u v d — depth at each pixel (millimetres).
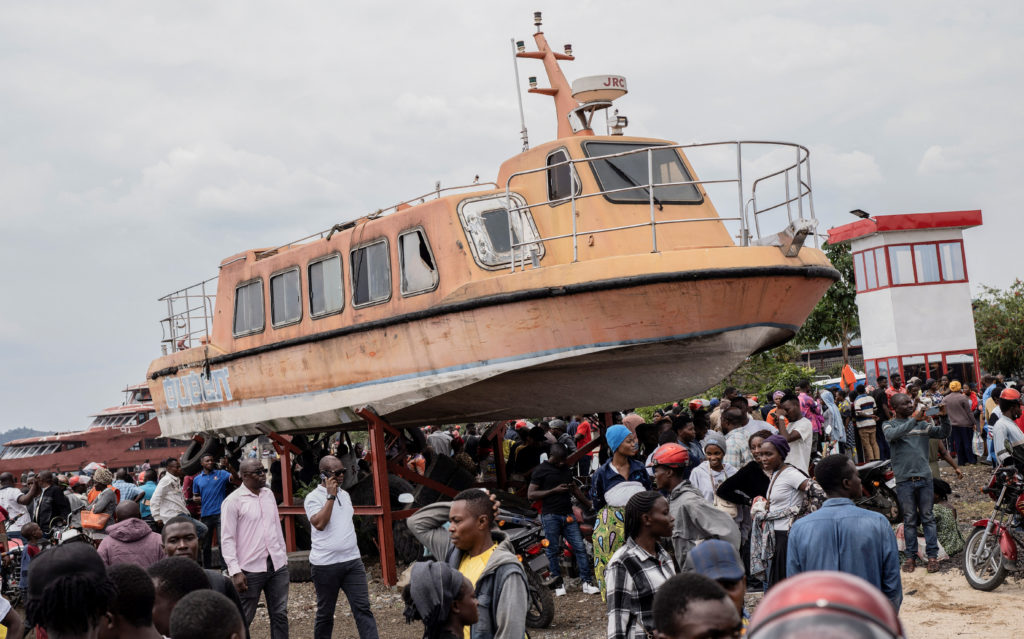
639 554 4867
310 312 13930
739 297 10391
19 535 14312
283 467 14539
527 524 9523
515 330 10891
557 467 10617
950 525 10469
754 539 8781
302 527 15273
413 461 17297
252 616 8320
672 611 2992
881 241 27953
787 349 26516
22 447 40688
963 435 18078
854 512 5281
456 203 11852
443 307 11508
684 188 12312
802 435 11047
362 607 8477
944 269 27922
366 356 12781
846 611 1317
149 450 39938
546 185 12211
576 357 10609
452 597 4320
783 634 1303
